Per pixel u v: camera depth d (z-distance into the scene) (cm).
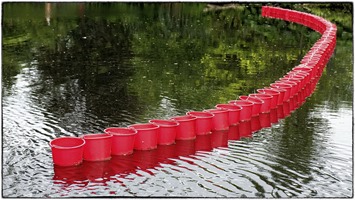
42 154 540
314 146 592
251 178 485
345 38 1680
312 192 457
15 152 545
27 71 1023
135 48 1386
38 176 477
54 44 1398
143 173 493
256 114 732
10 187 450
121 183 465
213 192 448
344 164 532
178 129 607
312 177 493
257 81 984
